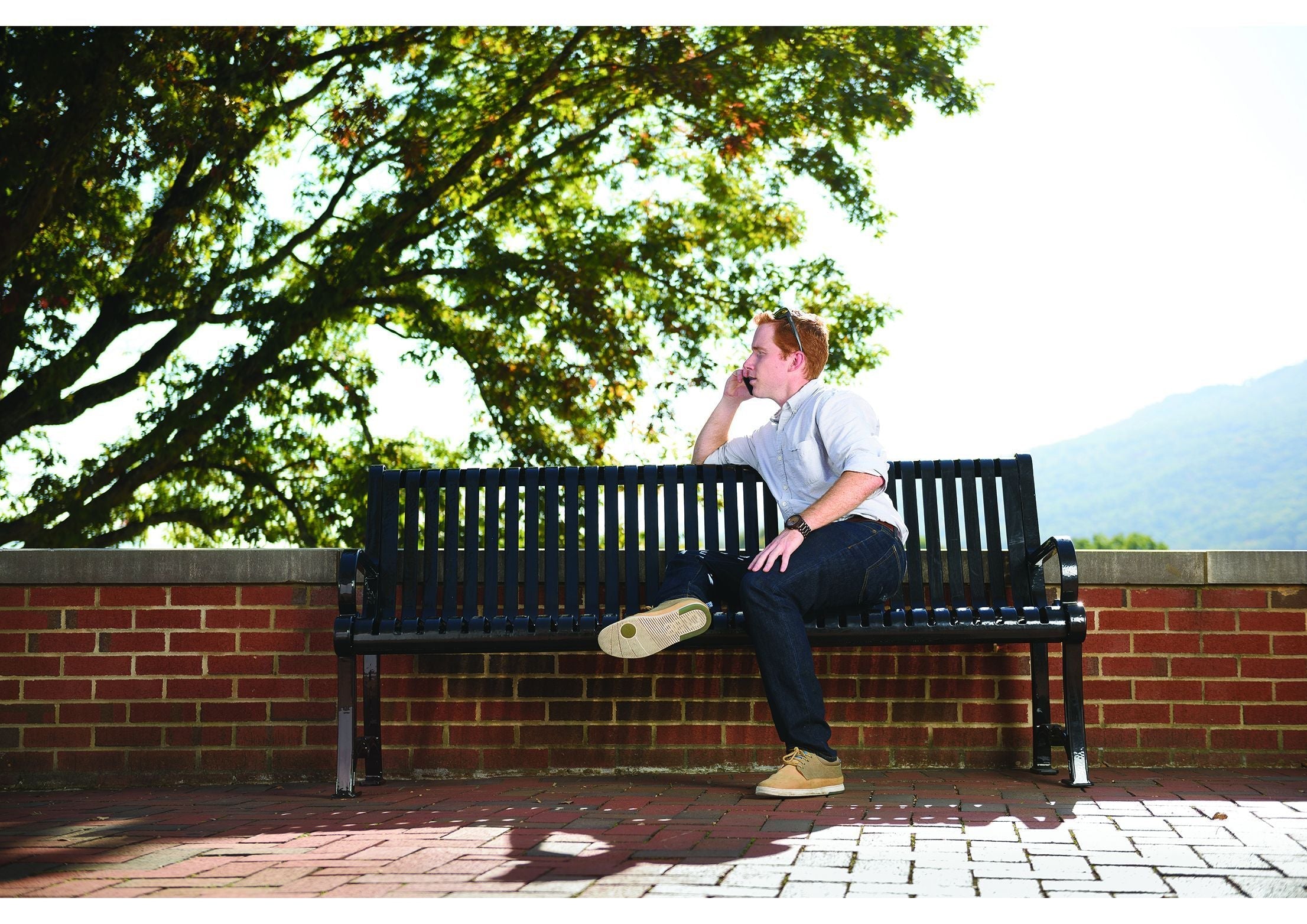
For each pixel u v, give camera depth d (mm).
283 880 2564
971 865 2652
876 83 15234
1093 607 4559
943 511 4375
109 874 2646
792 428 4113
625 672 4570
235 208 15000
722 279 16734
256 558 4574
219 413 14883
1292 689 4477
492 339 16141
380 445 16750
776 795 3725
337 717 4031
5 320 13891
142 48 12406
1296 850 2824
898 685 4539
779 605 3713
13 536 14766
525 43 15523
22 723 4539
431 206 15891
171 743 4527
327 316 15188
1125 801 3611
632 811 3510
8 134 11977
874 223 16312
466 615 4180
